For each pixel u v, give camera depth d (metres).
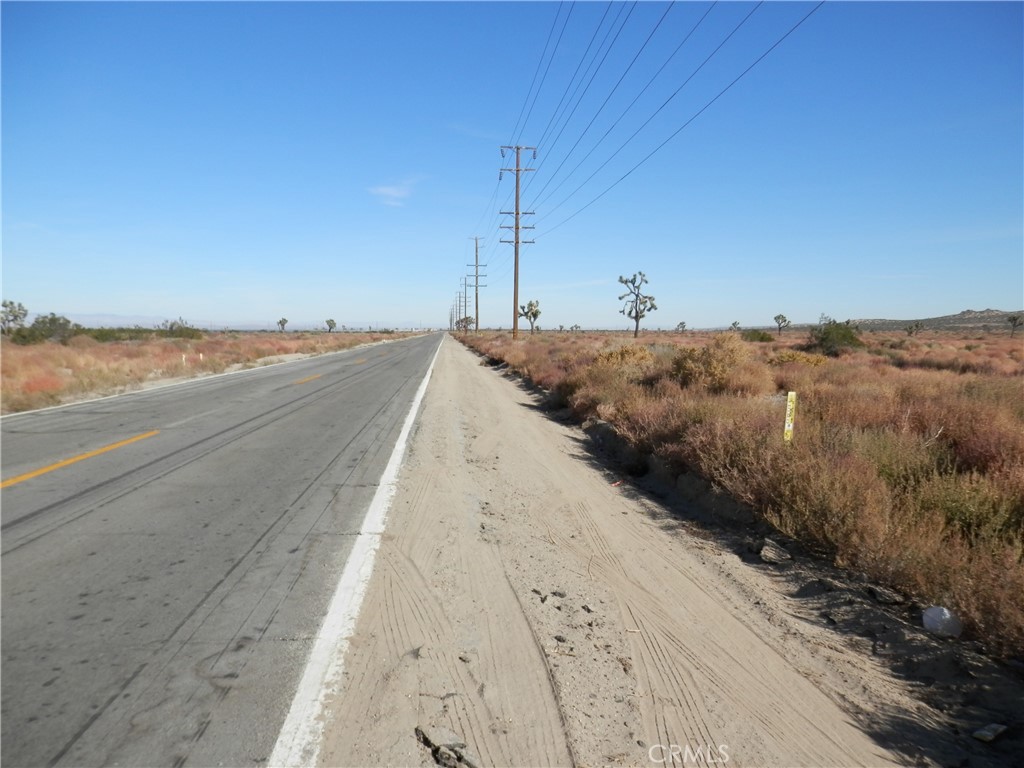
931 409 10.38
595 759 3.35
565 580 5.84
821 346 38.78
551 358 31.67
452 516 7.54
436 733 3.45
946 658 4.45
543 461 11.30
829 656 4.63
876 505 6.37
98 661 4.05
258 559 5.92
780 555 6.56
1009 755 3.56
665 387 15.70
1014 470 6.91
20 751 3.16
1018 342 53.06
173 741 3.28
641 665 4.39
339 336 114.06
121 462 9.95
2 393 17.66
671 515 8.23
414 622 4.78
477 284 113.25
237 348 46.91
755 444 8.62
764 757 3.48
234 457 10.45
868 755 3.54
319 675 3.96
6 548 6.09
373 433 13.09
